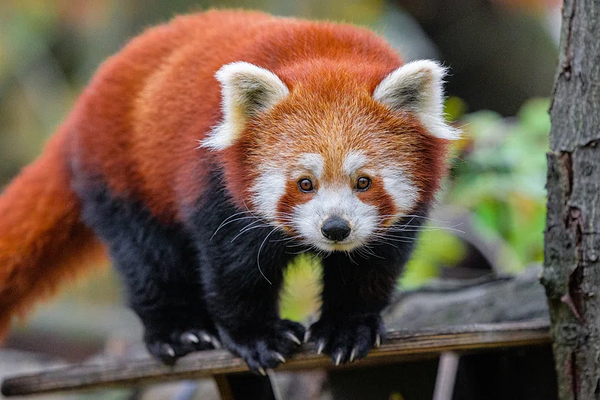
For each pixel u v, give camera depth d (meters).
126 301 8.96
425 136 7.20
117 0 21.22
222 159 7.30
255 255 7.43
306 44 7.67
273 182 7.00
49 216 9.27
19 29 22.19
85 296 19.52
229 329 7.82
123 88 8.60
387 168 6.93
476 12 21.19
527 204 12.24
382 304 7.75
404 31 19.14
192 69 8.02
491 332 7.40
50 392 8.72
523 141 12.58
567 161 6.89
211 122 7.45
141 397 12.21
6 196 9.45
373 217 6.86
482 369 8.93
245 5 19.53
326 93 7.06
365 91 7.09
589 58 6.70
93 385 8.55
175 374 8.30
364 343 7.41
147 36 8.96
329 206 6.75
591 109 6.71
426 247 12.27
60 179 9.27
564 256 6.98
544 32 21.17
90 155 8.67
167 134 8.00
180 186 7.80
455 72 21.44
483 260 14.99
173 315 8.67
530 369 8.55
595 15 6.67
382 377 9.73
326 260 7.61
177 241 8.48
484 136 12.64
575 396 7.06
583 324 6.94
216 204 7.40
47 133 21.92
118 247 8.78
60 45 23.16
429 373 9.41
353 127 6.92
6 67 22.50
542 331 7.45
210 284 7.73
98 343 18.33
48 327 18.22
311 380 10.91
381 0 20.16
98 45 21.67
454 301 9.92
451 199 12.60
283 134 7.01
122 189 8.55
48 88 22.55
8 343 18.17
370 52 7.71
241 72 6.98
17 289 9.32
